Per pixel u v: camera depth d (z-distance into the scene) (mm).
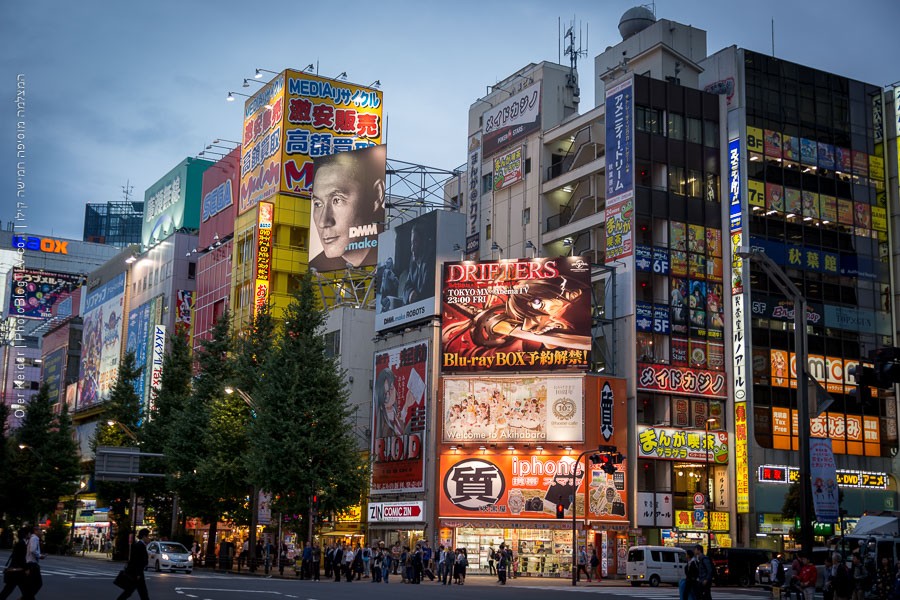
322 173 78062
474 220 77938
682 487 61031
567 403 58562
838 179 68938
